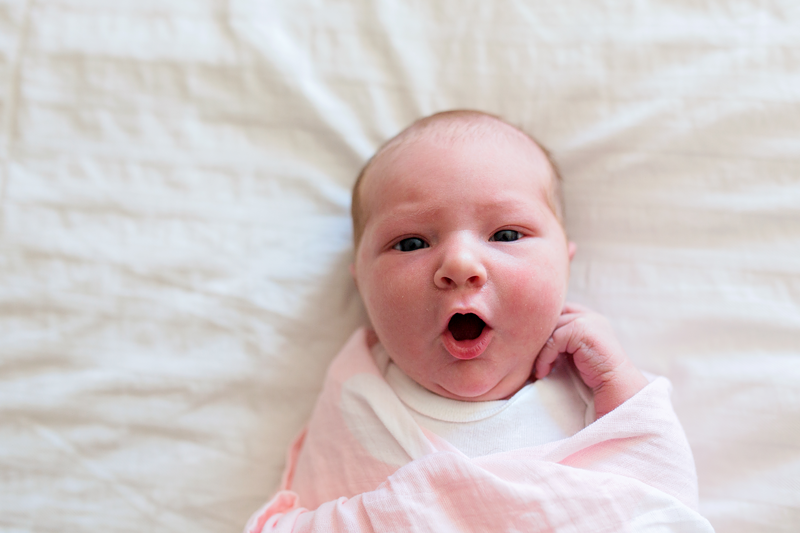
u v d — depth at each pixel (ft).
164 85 3.81
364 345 3.27
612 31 3.66
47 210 3.68
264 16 3.83
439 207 2.84
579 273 3.50
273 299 3.58
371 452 2.91
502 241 2.87
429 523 2.54
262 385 3.50
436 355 2.85
